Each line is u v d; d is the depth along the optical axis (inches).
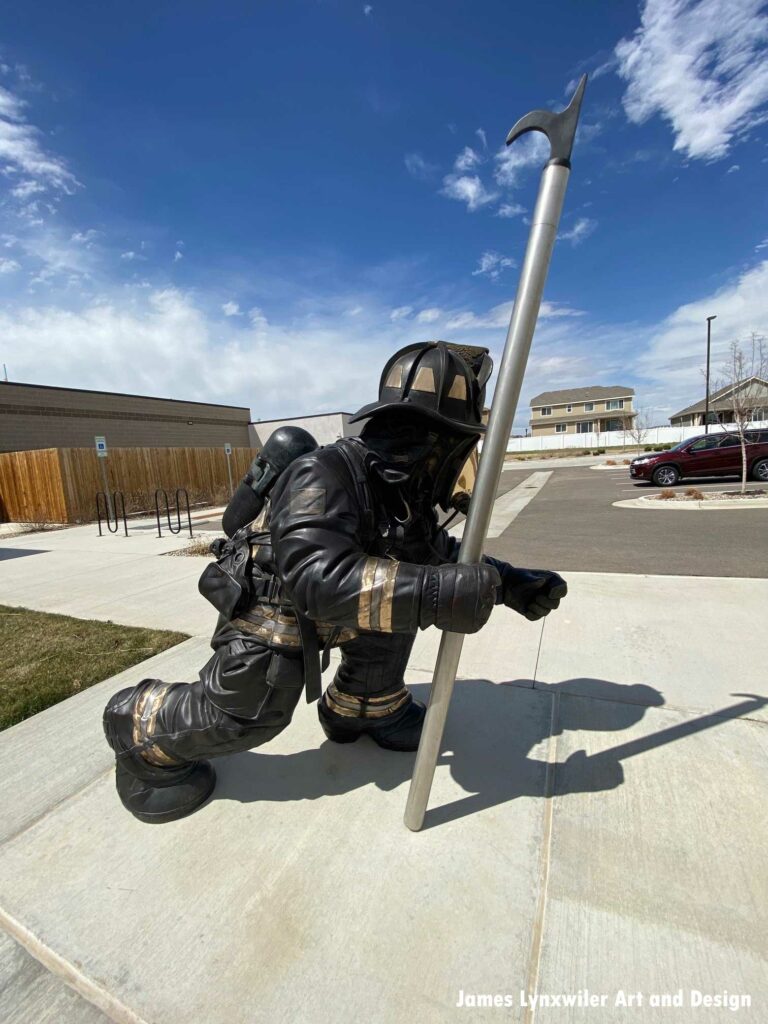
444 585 49.9
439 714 64.2
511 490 645.9
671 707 100.8
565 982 50.7
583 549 260.8
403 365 63.1
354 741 93.1
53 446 736.3
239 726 66.3
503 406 51.8
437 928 56.7
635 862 64.6
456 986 50.6
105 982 52.7
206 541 346.3
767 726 92.9
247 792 80.2
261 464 69.7
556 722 97.1
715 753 85.8
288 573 55.1
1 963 56.3
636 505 423.5
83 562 288.7
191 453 663.8
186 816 75.4
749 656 122.5
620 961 52.6
